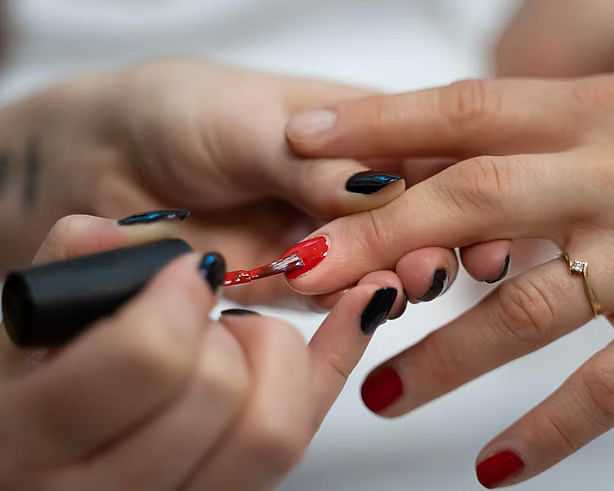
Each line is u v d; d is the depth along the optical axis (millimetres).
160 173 384
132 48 518
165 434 286
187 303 281
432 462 392
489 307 343
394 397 347
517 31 448
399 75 510
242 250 391
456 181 336
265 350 295
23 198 412
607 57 422
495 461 343
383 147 354
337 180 342
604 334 429
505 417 405
